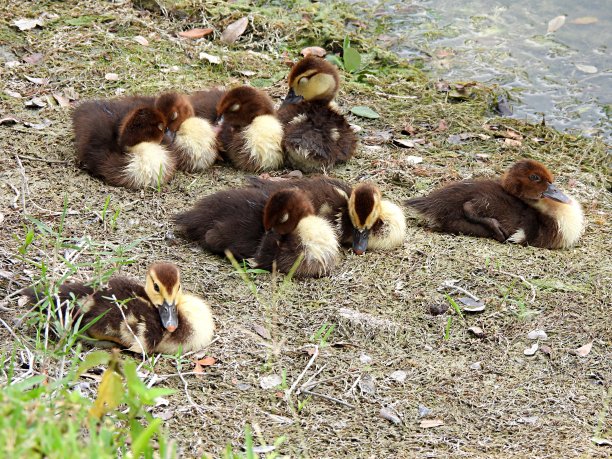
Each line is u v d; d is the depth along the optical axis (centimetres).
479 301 959
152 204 1101
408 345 888
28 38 1466
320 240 974
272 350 854
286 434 752
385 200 1082
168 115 1164
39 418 523
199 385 801
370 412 789
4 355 767
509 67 1576
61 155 1178
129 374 566
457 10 1741
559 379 852
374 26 1688
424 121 1391
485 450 749
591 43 1636
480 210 1084
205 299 930
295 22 1644
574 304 966
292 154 1212
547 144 1366
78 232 1016
